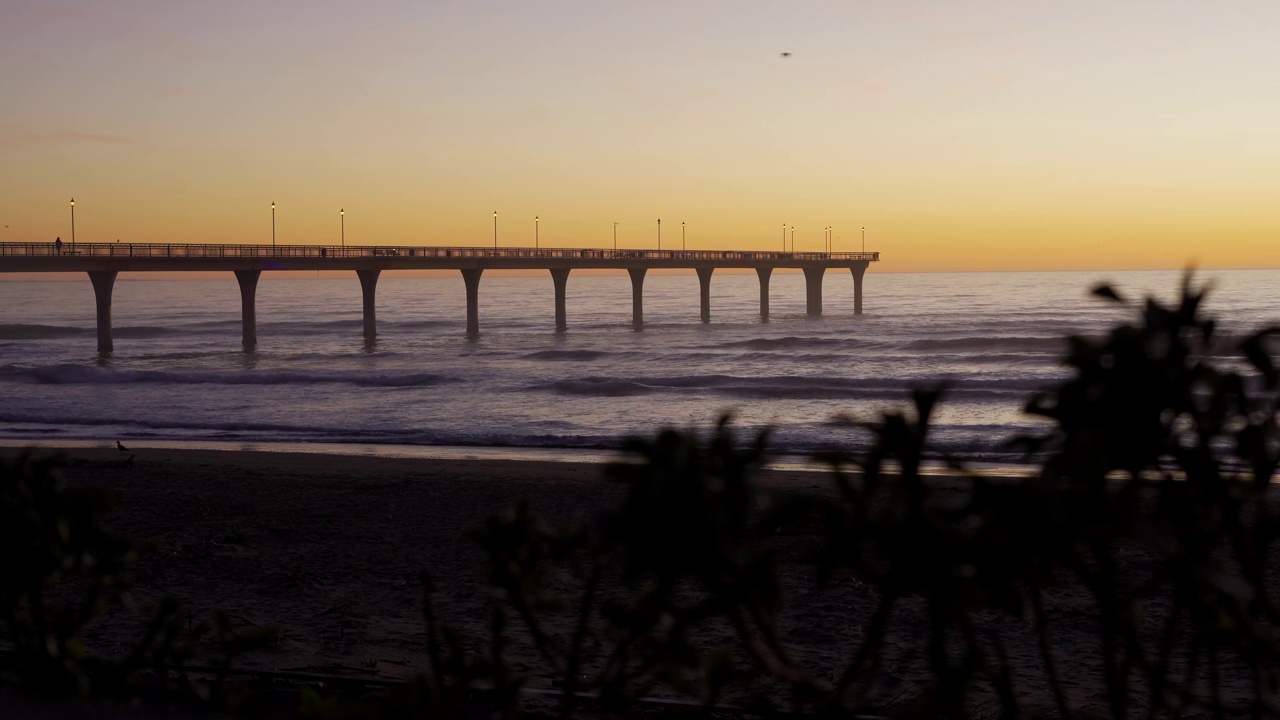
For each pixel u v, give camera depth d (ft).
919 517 6.45
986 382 123.24
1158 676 7.88
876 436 6.53
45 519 9.52
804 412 107.04
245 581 36.06
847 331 231.91
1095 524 6.50
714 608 6.56
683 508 6.21
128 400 119.14
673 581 6.42
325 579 36.63
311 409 111.04
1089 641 27.50
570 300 502.38
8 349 224.12
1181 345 6.77
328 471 67.41
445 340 226.38
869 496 6.59
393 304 463.42
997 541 6.50
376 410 110.01
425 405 114.01
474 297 224.12
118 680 10.36
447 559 40.29
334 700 9.32
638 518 6.26
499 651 9.48
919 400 6.48
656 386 129.80
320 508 52.75
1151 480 6.97
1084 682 24.06
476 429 95.76
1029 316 284.41
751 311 371.35
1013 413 102.22
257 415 106.32
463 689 9.26
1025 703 21.83
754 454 6.42
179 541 43.45
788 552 34.96
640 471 6.37
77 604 30.60
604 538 6.32
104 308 168.86
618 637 8.86
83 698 10.18
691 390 124.06
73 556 9.67
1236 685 23.52
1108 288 6.98
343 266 196.24
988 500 6.56
